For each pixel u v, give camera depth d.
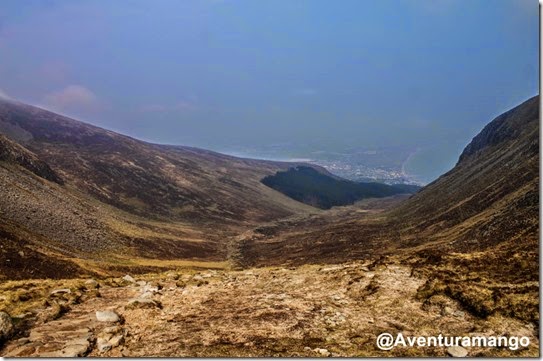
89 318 18.14
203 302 20.30
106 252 103.44
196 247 154.88
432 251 25.05
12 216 91.06
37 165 160.88
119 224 142.00
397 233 115.50
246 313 18.25
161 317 18.17
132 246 121.44
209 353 14.14
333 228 168.88
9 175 119.69
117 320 17.72
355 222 175.75
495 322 15.70
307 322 17.00
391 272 22.12
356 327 16.39
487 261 22.39
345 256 101.31
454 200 120.56
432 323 16.33
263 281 23.81
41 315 18.12
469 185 125.75
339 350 14.25
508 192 88.12
